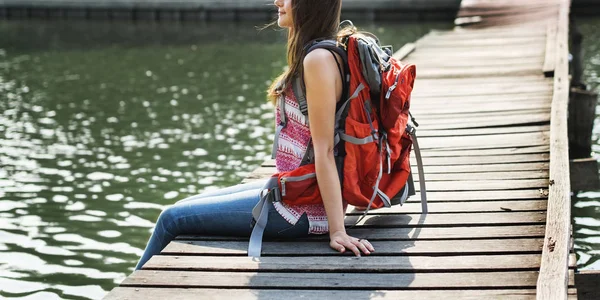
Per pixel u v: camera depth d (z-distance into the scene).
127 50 17.11
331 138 3.13
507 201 3.99
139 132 9.37
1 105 11.22
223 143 8.73
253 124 9.66
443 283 3.00
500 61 9.34
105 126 9.73
